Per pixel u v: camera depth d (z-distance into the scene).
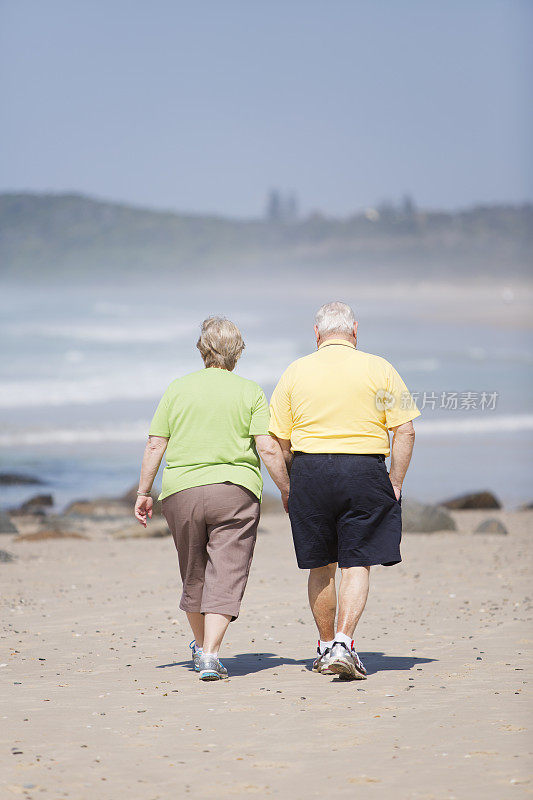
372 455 15.47
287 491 16.16
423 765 10.56
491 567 30.36
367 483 15.30
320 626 16.55
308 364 15.91
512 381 112.88
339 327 16.47
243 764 10.79
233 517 15.65
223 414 15.84
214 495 15.54
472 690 14.20
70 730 12.26
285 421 16.00
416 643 18.61
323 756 11.02
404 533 41.09
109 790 9.95
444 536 39.72
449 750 11.09
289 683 15.04
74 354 135.25
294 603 24.00
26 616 22.08
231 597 15.51
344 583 15.45
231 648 18.47
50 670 16.28
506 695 13.81
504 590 25.69
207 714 13.02
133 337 163.00
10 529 42.84
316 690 14.47
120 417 86.69
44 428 80.50
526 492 58.09
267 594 25.44
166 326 194.12
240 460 15.88
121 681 15.28
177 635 19.80
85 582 27.72
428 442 76.31
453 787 9.80
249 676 15.65
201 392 15.95
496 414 90.12
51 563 31.84
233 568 15.62
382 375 15.58
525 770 10.26
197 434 15.81
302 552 15.92
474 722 12.30
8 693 14.43
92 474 63.53
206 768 10.66
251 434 15.90
